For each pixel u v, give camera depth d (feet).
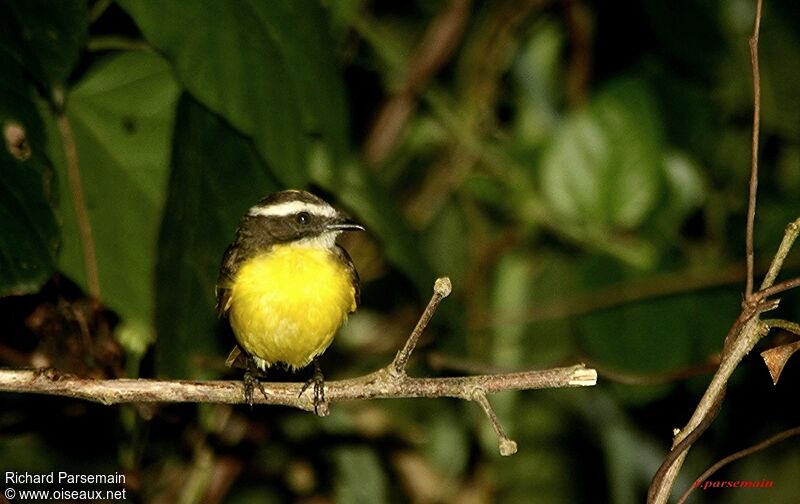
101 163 34.24
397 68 46.29
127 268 33.73
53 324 33.96
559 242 46.50
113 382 26.05
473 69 47.01
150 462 42.16
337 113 32.71
